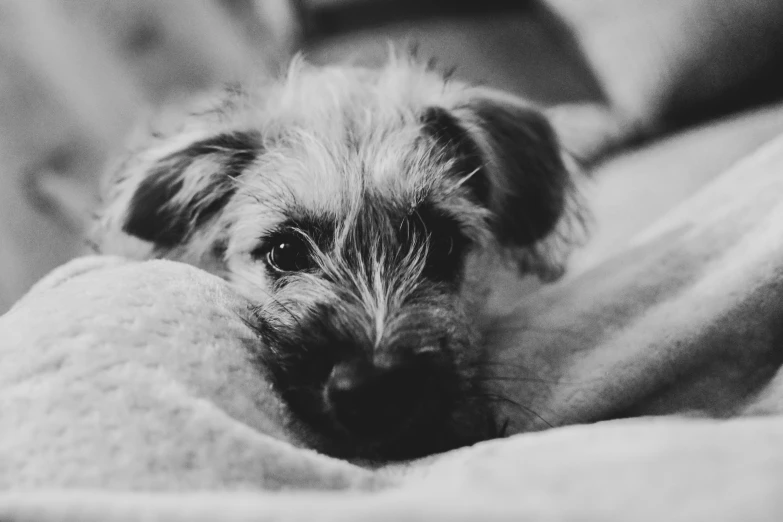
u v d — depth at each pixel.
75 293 0.21
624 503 0.13
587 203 0.32
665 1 0.42
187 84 0.43
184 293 0.22
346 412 0.23
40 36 0.38
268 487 0.18
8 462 0.17
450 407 0.24
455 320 0.26
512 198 0.31
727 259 0.24
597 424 0.21
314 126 0.29
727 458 0.14
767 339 0.22
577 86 0.47
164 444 0.18
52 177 0.38
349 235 0.27
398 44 0.45
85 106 0.39
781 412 0.21
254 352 0.23
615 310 0.24
